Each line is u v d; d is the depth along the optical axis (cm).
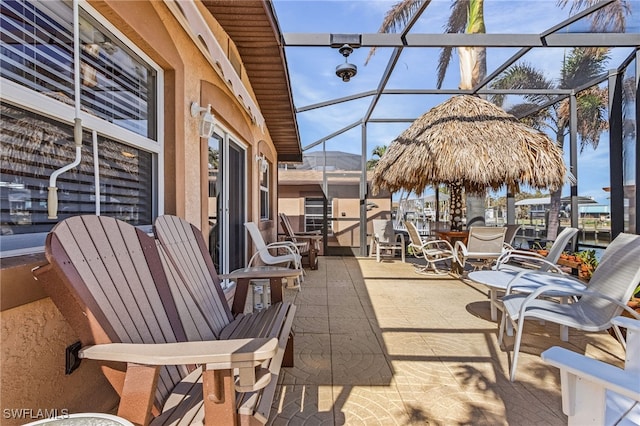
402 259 819
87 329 119
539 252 601
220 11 314
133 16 198
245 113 480
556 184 566
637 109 434
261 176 665
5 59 135
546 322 357
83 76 176
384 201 993
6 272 117
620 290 242
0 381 116
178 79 259
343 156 991
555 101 670
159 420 123
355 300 452
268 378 127
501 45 439
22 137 143
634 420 137
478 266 627
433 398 213
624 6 404
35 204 149
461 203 690
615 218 511
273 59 417
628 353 140
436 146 573
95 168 172
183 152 268
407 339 310
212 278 238
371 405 205
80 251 131
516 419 193
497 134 562
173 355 108
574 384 129
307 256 732
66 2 163
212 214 381
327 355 276
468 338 314
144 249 175
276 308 245
